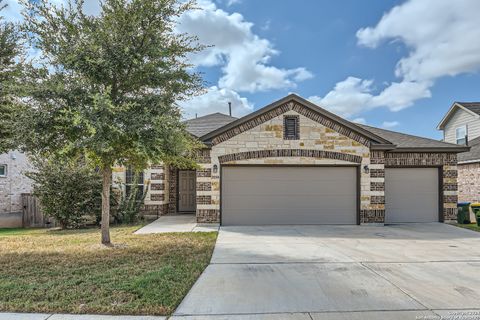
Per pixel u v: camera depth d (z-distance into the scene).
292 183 12.98
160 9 8.25
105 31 7.99
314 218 12.93
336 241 9.61
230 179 12.89
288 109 12.90
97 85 8.24
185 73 8.70
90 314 4.39
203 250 8.14
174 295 5.02
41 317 4.28
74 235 10.82
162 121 7.76
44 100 7.61
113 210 13.78
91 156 8.25
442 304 4.85
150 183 15.24
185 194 16.86
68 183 13.06
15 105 7.71
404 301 4.96
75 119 6.75
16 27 7.99
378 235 10.70
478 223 12.94
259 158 12.77
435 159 13.84
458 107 22.56
